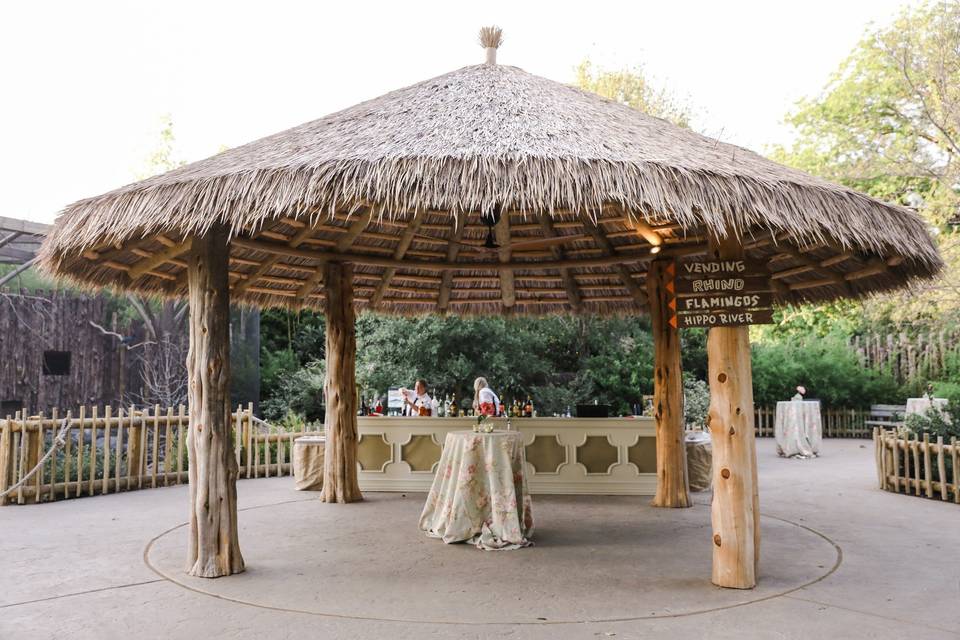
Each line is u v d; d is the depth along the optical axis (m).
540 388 16.34
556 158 4.58
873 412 17.88
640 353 17.69
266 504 8.39
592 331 17.58
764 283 4.98
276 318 19.42
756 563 5.19
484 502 6.40
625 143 5.13
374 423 9.56
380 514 7.75
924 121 16.34
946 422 9.88
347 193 4.44
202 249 5.23
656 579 5.18
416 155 4.57
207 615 4.35
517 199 4.47
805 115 19.52
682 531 6.86
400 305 10.20
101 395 13.12
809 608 4.50
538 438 9.33
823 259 7.11
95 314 13.17
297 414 16.70
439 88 6.44
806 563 5.64
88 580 5.10
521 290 10.00
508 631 4.08
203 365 5.23
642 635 4.02
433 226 8.52
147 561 5.64
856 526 7.10
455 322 14.97
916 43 16.27
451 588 4.93
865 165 15.94
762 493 9.21
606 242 8.64
